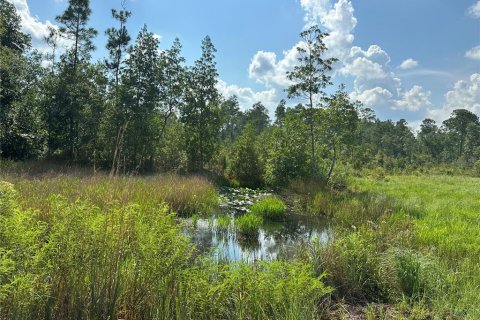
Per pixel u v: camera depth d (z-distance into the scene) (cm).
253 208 1398
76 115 2458
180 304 376
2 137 2230
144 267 375
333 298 554
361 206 1398
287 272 493
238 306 413
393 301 542
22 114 2422
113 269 357
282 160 2148
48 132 2531
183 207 1264
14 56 2359
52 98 2497
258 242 980
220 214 1307
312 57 2073
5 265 303
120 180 539
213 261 517
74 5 2478
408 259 582
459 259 685
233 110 6544
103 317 339
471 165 6166
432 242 809
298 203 1636
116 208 424
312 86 2084
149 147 2406
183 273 406
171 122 2922
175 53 2636
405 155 7869
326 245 664
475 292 514
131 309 358
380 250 683
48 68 2659
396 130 8888
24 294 310
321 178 2120
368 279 587
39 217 586
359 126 2236
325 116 2106
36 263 331
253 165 2616
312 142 2105
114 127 2428
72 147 2522
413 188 2283
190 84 2741
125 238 386
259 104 6869
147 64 2558
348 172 2700
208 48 2725
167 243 404
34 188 999
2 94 2245
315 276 571
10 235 333
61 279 339
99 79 2577
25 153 2348
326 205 1488
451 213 1294
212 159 2878
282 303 427
